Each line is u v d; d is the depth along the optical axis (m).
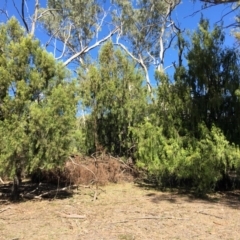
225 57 10.87
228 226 6.60
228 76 10.69
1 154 8.11
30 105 8.38
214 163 9.71
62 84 9.25
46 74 8.97
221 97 10.35
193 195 10.30
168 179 11.69
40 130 8.30
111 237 5.85
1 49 8.75
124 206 8.54
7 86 8.36
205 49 10.87
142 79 13.72
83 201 9.20
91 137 13.37
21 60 8.59
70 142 9.01
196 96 10.95
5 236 5.98
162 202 9.12
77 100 9.43
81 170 11.52
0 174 8.53
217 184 11.10
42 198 9.62
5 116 8.32
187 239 5.77
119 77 13.63
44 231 6.27
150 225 6.64
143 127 11.14
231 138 10.37
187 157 9.91
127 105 13.27
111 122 13.59
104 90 13.36
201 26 11.16
